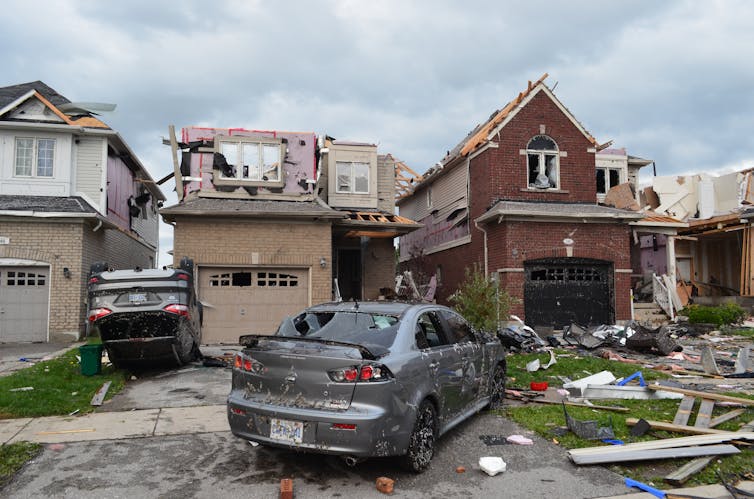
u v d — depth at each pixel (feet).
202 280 45.55
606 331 44.09
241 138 52.11
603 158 69.26
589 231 53.57
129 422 20.18
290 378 14.62
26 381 25.99
